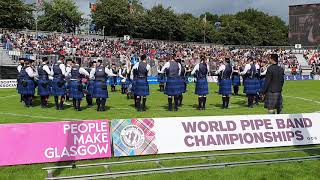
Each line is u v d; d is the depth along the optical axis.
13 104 12.52
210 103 13.22
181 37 56.94
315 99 14.89
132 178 5.00
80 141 5.76
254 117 6.67
